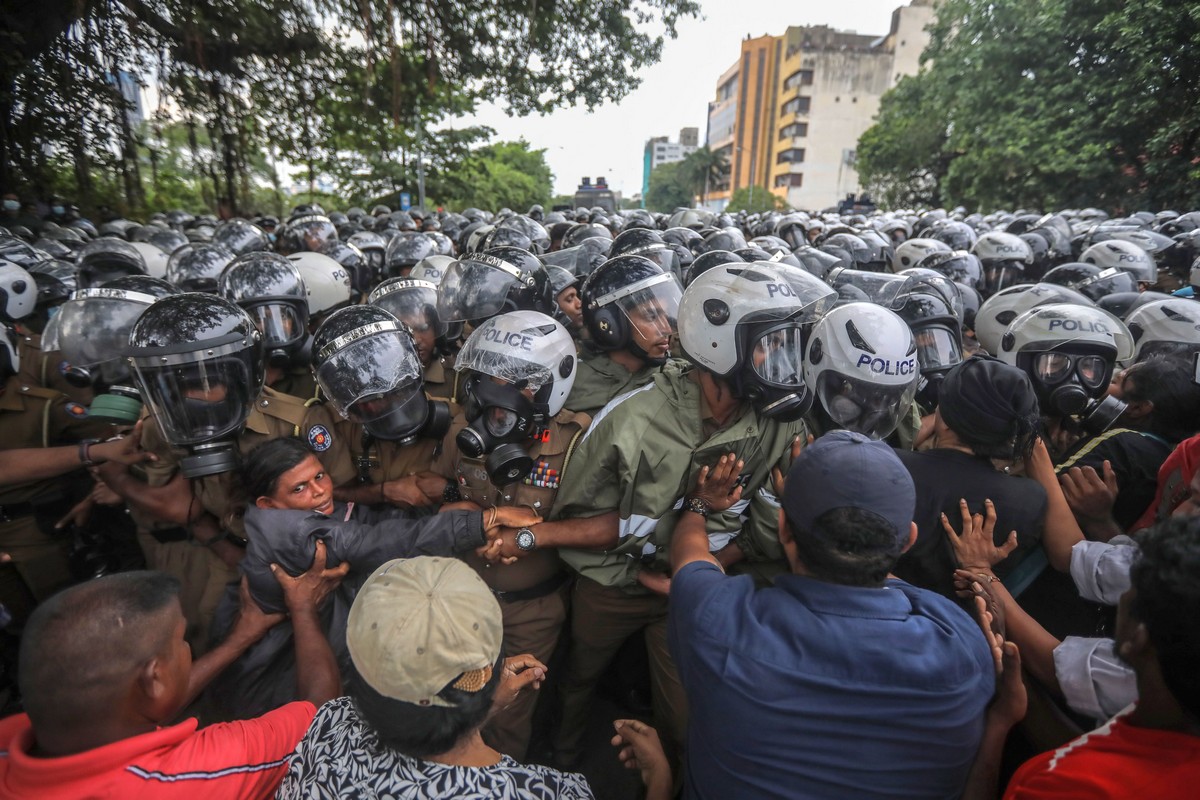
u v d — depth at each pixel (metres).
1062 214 14.19
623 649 2.93
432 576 1.20
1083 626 1.93
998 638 1.46
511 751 2.34
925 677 1.19
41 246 6.02
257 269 2.85
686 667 1.35
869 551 1.26
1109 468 1.97
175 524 2.52
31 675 1.10
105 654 1.12
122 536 3.52
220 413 2.03
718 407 2.09
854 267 6.64
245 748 1.30
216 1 12.68
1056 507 1.85
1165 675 0.96
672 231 6.71
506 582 2.33
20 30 10.38
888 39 69.38
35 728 1.13
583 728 2.64
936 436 2.04
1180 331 2.71
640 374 2.54
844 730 1.19
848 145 71.25
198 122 15.10
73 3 10.64
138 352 1.92
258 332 2.28
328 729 1.24
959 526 1.85
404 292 3.02
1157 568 0.99
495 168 47.31
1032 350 2.48
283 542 1.82
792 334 1.95
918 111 28.75
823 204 72.88
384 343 2.10
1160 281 6.43
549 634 2.42
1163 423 2.15
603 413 2.16
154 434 2.38
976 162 22.14
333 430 2.48
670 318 2.48
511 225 5.59
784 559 2.14
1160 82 16.27
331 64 15.16
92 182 13.62
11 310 3.32
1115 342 2.56
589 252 4.72
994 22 21.36
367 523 2.14
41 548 2.91
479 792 1.13
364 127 18.25
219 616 2.16
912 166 30.66
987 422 1.80
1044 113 19.67
